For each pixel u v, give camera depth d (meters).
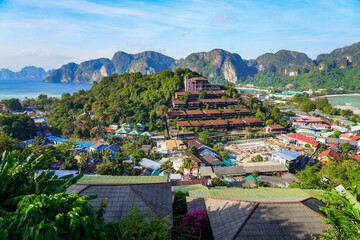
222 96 173.25
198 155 100.06
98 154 92.00
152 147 114.50
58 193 16.58
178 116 145.38
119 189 31.42
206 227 29.53
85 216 14.35
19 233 13.02
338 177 62.41
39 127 144.62
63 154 84.62
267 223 25.64
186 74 196.75
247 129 142.25
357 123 167.25
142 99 172.25
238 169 82.75
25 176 18.50
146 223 20.83
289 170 84.44
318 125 162.25
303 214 26.91
